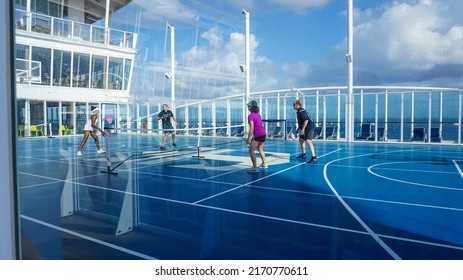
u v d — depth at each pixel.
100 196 5.02
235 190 5.43
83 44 18.61
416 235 3.22
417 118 14.96
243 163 8.73
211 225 3.57
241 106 18.89
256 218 3.83
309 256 2.72
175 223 3.65
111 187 5.72
